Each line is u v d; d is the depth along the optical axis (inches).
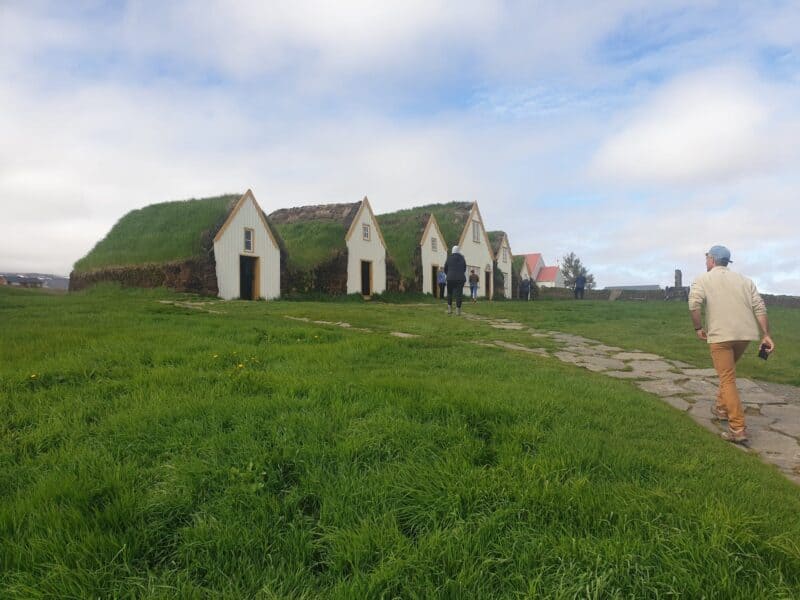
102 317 423.8
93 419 158.4
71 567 88.7
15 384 189.9
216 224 1016.9
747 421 224.2
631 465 131.6
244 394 182.4
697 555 90.2
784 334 549.3
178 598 82.8
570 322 613.0
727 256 208.4
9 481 118.3
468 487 111.6
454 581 85.7
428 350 324.8
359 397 175.5
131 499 106.7
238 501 108.0
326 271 1232.2
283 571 89.9
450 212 1777.8
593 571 87.9
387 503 109.1
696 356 393.7
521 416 161.9
